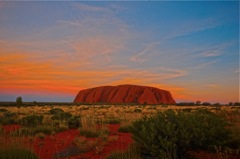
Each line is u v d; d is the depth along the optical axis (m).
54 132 14.42
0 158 7.50
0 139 9.77
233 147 8.52
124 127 15.24
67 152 9.84
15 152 7.87
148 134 8.13
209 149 8.00
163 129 7.92
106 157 8.39
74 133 14.96
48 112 34.00
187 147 8.02
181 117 8.49
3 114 26.61
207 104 111.75
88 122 17.03
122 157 7.64
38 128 15.07
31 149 8.59
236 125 12.01
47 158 9.04
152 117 9.12
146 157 8.26
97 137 13.12
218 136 8.16
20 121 19.09
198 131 7.70
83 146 10.20
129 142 11.62
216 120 8.62
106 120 20.94
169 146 7.48
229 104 101.44
